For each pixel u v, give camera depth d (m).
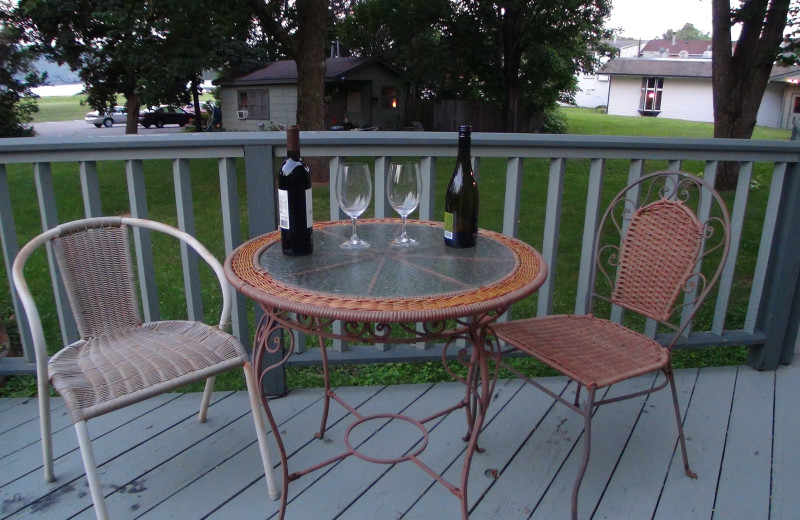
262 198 2.00
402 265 1.45
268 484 1.63
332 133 1.99
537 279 1.35
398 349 2.29
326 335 1.31
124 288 1.84
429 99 16.23
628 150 2.10
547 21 13.32
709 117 31.48
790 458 1.84
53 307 3.48
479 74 14.26
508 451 1.87
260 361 1.47
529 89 14.96
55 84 13.01
